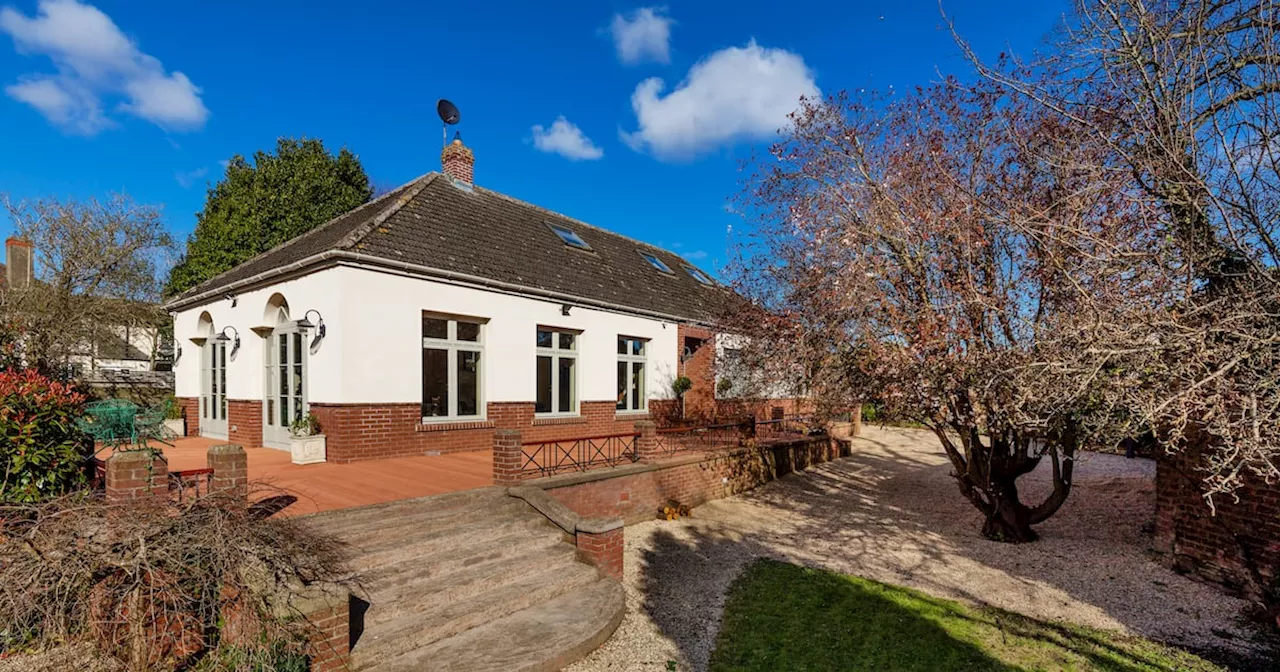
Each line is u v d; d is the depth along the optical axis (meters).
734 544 9.31
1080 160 6.39
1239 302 4.62
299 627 4.20
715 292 20.41
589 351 14.63
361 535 6.03
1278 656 5.43
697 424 17.39
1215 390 4.44
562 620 5.69
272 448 11.93
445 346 11.73
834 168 8.71
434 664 4.76
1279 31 5.23
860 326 7.85
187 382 15.36
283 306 11.91
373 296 10.38
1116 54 6.00
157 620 4.09
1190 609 6.49
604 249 18.50
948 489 13.72
